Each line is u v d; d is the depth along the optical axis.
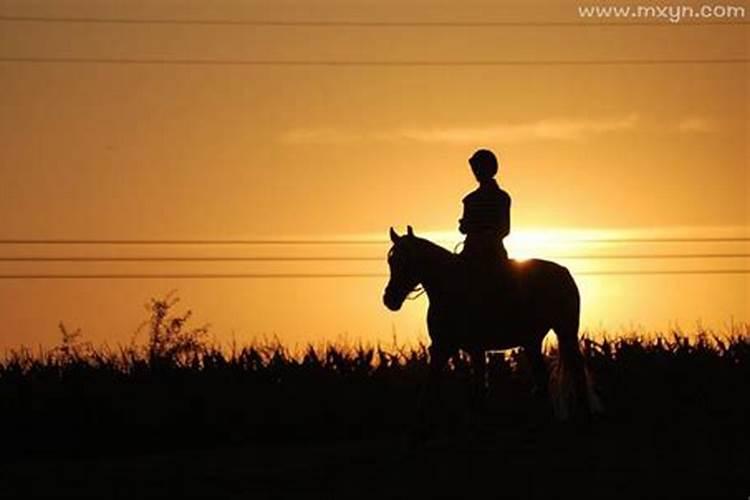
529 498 15.30
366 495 15.75
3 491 16.81
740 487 15.55
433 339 18.89
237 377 25.00
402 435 22.09
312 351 25.61
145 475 17.81
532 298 19.20
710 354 24.64
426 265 18.91
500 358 23.97
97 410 23.67
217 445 23.02
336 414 23.61
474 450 18.45
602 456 17.56
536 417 21.86
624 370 24.20
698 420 20.88
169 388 24.33
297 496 15.84
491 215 18.97
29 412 23.62
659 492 15.36
